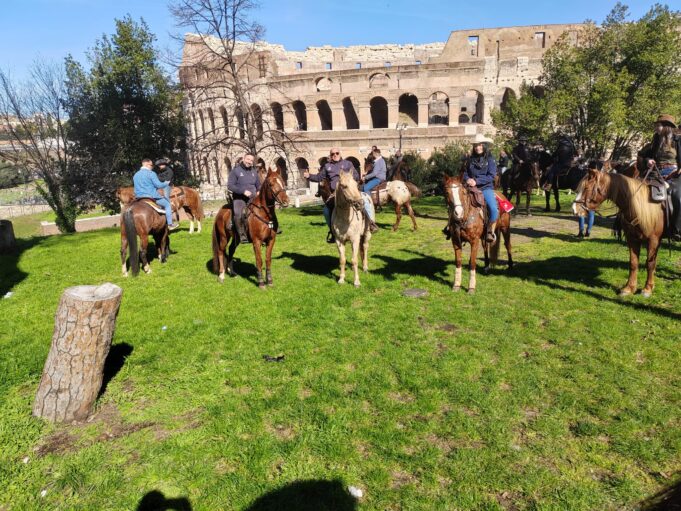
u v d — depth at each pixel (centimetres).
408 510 404
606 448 470
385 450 477
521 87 4247
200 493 435
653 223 805
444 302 877
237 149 4775
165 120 3669
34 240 1712
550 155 1847
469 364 636
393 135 4634
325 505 412
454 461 460
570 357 645
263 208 965
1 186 5069
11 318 886
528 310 820
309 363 662
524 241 1357
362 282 1009
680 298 830
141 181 1194
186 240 1572
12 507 424
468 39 4975
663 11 3400
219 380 627
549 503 406
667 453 456
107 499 431
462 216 848
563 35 3844
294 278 1070
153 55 3600
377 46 6050
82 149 3441
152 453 487
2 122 3628
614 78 3416
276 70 5422
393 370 636
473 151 928
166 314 866
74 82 3434
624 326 730
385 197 1543
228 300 934
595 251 1175
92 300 530
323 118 5744
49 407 545
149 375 648
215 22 2486
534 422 514
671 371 597
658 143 848
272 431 518
